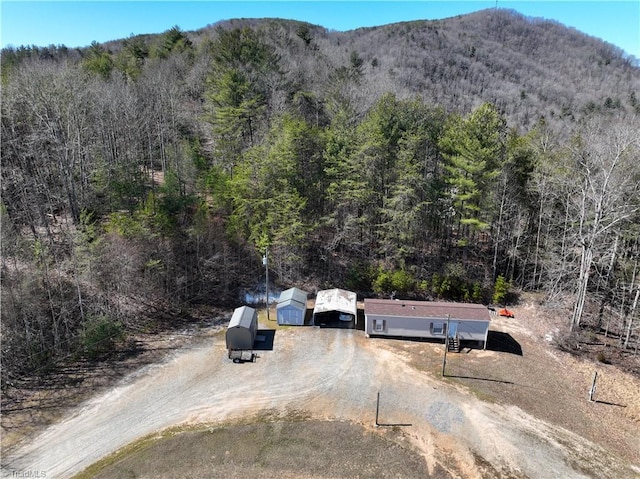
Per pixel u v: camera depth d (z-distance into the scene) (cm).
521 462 2042
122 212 3400
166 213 3494
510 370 2795
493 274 4041
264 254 3594
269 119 4753
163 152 4672
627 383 2734
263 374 2641
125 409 2292
